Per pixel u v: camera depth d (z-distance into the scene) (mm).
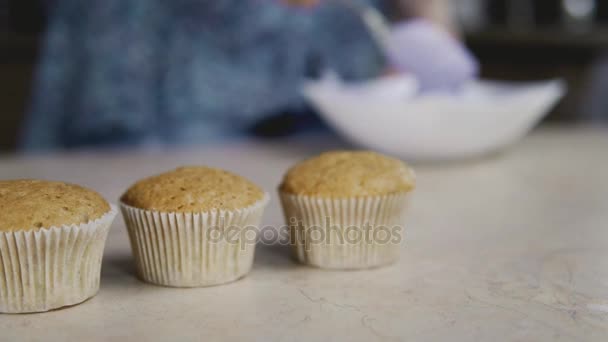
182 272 423
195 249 420
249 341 361
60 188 413
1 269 388
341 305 399
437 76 724
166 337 365
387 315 387
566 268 452
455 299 406
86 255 402
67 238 390
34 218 388
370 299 407
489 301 404
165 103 906
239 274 434
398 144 717
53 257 391
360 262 451
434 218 559
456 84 739
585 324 378
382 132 709
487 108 696
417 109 686
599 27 1354
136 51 875
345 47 985
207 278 425
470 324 377
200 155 783
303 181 455
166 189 428
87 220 401
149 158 761
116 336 367
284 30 939
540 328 373
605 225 541
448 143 715
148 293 417
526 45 1261
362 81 1002
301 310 393
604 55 1351
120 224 535
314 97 733
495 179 687
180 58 896
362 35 981
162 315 389
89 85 873
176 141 922
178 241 419
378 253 453
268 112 965
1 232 382
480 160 776
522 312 391
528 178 691
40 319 387
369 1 960
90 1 861
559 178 692
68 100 886
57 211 395
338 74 994
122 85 882
